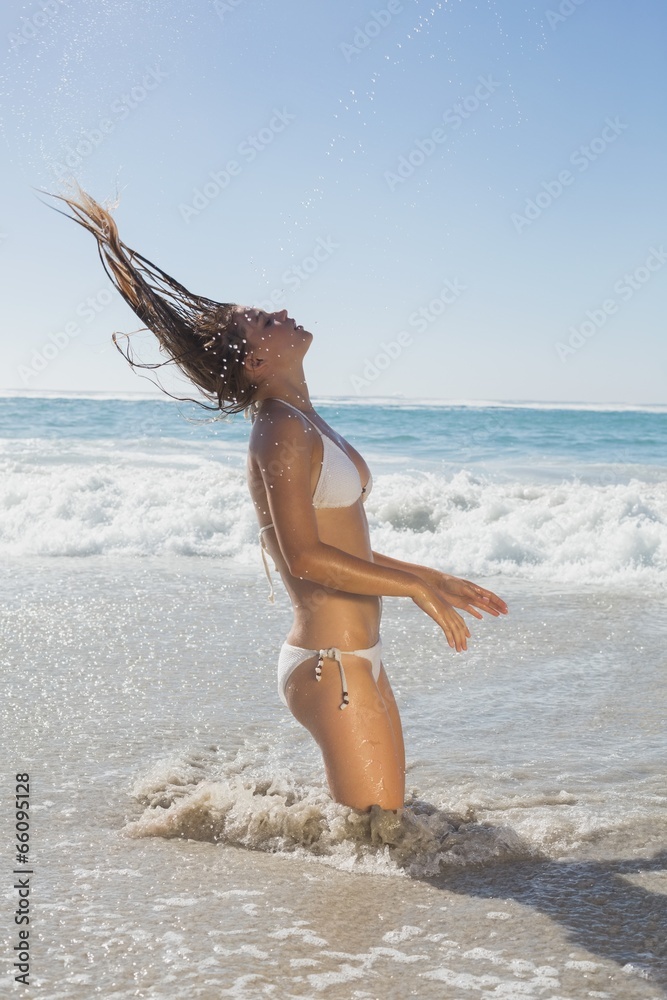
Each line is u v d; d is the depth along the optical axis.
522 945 2.18
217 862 2.66
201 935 2.21
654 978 2.03
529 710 4.21
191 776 3.30
